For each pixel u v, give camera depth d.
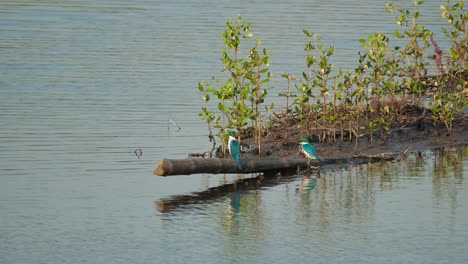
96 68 74.50
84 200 45.34
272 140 54.75
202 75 72.94
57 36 85.88
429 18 95.56
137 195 46.41
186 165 47.00
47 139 56.09
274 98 65.75
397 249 39.22
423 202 45.69
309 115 56.59
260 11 100.31
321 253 38.62
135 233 40.94
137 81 71.00
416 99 62.41
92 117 61.34
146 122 60.56
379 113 59.09
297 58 77.56
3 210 43.53
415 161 53.44
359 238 40.59
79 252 38.53
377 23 93.50
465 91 59.16
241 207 44.81
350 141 55.47
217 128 57.69
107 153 53.66
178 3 105.06
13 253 38.31
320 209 44.56
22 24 90.88
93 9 100.31
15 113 61.62
